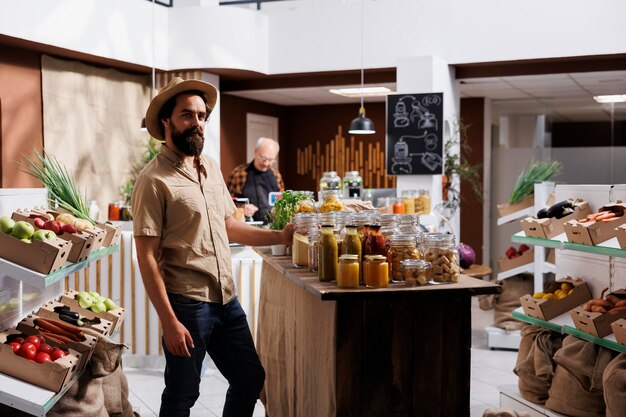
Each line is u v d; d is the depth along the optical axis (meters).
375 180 11.53
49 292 4.20
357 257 2.92
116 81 8.59
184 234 3.26
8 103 7.13
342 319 2.92
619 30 7.51
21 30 6.64
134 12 8.16
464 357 2.98
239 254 5.80
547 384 4.19
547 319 4.25
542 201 6.30
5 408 3.09
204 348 3.29
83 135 8.09
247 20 8.78
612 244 3.67
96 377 3.44
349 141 11.64
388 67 8.52
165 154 3.29
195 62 8.67
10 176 7.18
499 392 5.00
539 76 8.33
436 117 7.77
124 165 8.77
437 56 8.16
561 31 7.72
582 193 4.46
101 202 8.38
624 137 12.05
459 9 8.16
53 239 3.12
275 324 4.06
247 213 6.13
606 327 3.76
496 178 10.88
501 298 6.68
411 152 7.88
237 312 3.45
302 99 11.03
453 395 2.99
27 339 3.14
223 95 10.19
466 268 6.36
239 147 10.61
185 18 8.66
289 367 3.81
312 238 3.30
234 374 3.47
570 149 10.56
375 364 2.95
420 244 3.10
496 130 11.54
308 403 3.43
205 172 3.41
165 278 3.29
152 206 3.19
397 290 2.84
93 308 4.06
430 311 2.96
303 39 8.90
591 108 11.48
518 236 4.47
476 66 8.42
